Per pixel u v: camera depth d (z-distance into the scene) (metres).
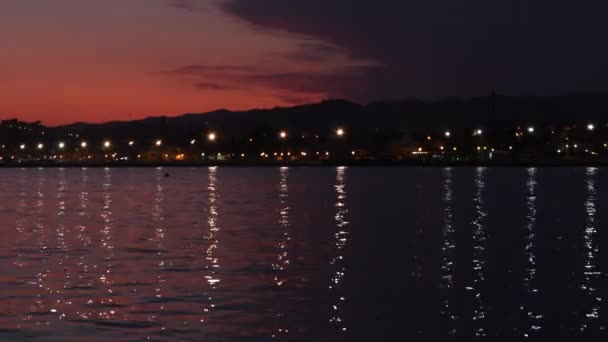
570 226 48.94
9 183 140.75
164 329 21.58
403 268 31.48
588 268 31.20
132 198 88.38
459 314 23.20
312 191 100.56
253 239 42.47
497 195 86.25
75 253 36.97
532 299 25.14
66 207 73.12
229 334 21.11
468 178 143.88
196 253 36.59
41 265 32.94
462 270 30.89
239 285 27.81
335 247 38.50
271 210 66.12
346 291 26.62
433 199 79.69
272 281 28.58
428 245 39.09
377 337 20.83
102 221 55.91
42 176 188.50
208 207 71.19
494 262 33.03
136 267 32.19
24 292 26.69
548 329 21.47
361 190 101.25
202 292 26.53
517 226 49.09
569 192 91.88
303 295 25.97
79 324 22.11
